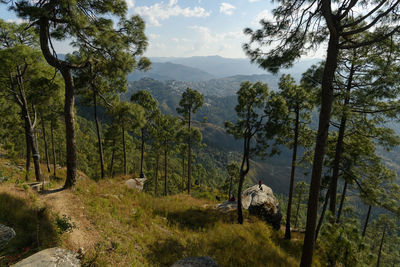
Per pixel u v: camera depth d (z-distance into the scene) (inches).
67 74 399.5
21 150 1712.6
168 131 1246.9
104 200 408.8
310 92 536.4
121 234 302.5
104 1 386.3
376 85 346.3
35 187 381.7
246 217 670.5
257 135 568.1
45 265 163.9
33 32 518.3
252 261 354.3
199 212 621.3
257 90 554.9
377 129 465.7
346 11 285.1
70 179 419.5
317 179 331.0
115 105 487.2
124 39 427.8
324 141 326.6
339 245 271.6
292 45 348.2
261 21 335.6
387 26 289.9
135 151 3319.4
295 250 561.6
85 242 243.6
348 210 848.9
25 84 565.9
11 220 227.6
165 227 416.8
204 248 346.3
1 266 163.0
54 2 336.2
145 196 597.0
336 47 307.0
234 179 1679.4
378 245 1572.3
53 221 254.8
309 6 319.3
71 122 414.3
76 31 356.8
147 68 448.1
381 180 617.9
